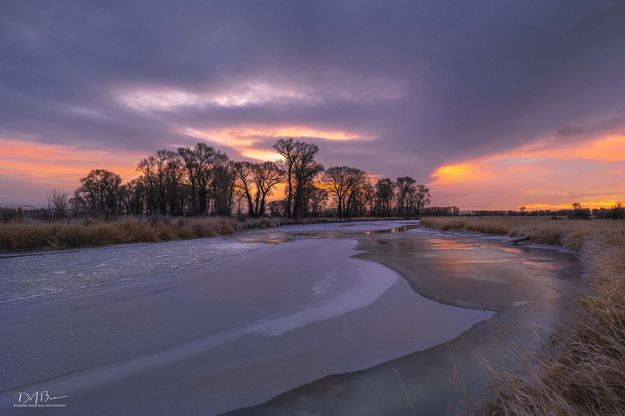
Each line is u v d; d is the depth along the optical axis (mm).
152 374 3420
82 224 16281
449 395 3045
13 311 5332
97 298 6117
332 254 12445
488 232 23266
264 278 7957
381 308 5645
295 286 7176
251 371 3516
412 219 88062
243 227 31750
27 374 3379
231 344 4180
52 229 14047
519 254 12344
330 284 7367
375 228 36688
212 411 2832
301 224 49469
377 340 4332
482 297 6246
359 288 7012
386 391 3146
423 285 7234
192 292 6617
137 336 4387
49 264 9773
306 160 57469
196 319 5062
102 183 58531
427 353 3941
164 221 22656
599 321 3471
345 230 32125
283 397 3055
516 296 6258
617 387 2473
